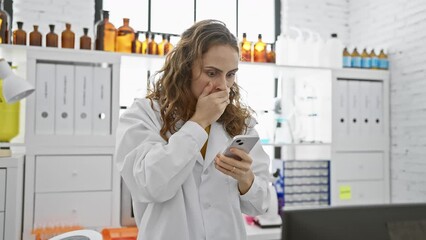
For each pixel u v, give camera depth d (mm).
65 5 2773
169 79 1266
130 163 1180
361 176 2787
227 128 1358
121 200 2295
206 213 1233
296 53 2797
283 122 2785
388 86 2900
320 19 3369
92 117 2227
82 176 2174
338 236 539
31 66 2119
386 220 563
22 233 2109
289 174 2646
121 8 3039
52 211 2119
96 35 2328
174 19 3174
